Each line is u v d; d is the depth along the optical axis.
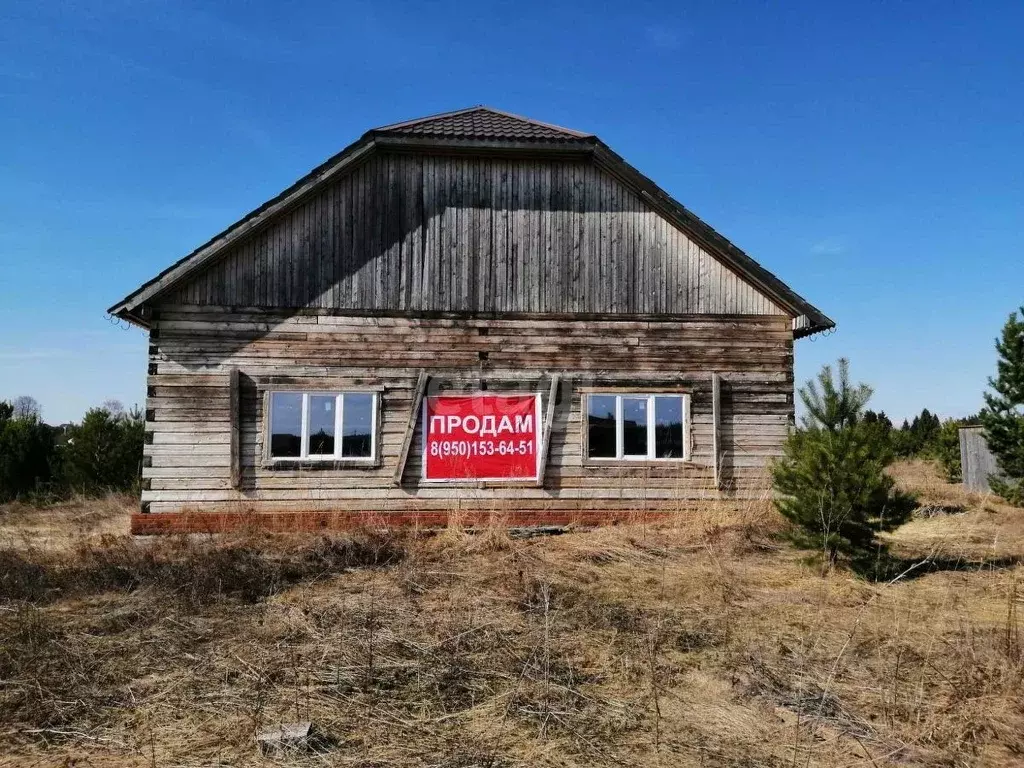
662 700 6.15
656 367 14.44
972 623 8.09
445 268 14.27
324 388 13.81
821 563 10.60
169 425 13.42
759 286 14.69
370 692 6.22
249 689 6.27
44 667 6.74
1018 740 5.43
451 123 14.93
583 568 10.84
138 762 5.07
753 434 14.48
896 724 5.69
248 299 13.76
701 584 9.90
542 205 14.57
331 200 14.12
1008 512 17.06
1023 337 19.27
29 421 22.58
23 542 12.84
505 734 5.48
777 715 5.88
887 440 10.73
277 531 12.91
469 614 8.36
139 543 12.25
